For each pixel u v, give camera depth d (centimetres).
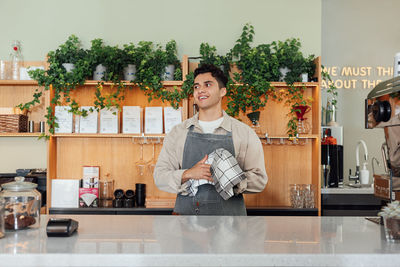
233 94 365
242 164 249
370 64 484
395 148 170
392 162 173
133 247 125
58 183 357
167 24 388
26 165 383
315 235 144
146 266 116
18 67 363
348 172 479
